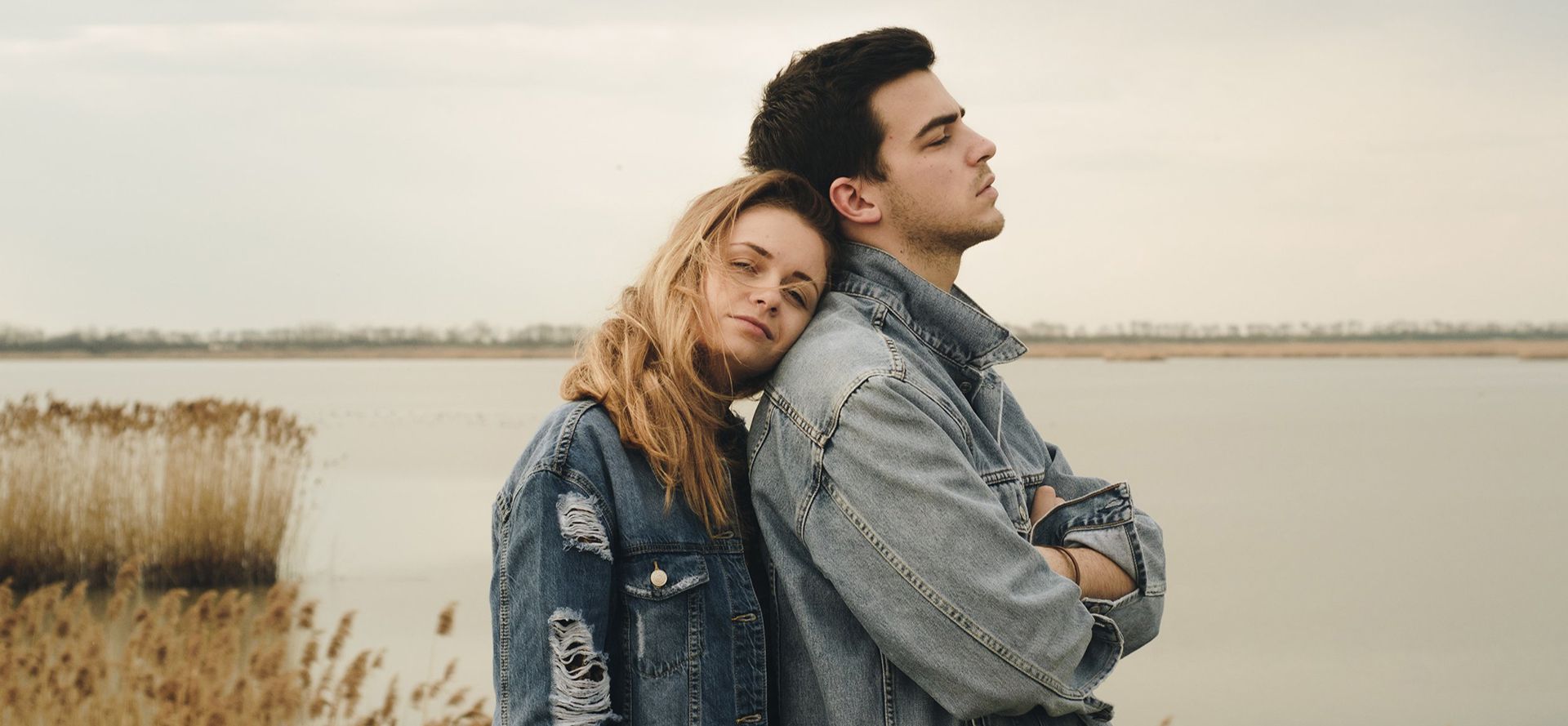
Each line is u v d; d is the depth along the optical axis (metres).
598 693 1.50
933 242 1.88
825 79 1.89
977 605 1.54
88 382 63.47
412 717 5.17
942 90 1.88
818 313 1.84
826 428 1.64
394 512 12.94
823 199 1.88
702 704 1.60
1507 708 6.09
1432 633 7.70
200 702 3.93
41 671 4.15
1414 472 17.92
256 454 10.02
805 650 1.72
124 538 8.68
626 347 1.71
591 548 1.54
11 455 8.52
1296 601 8.67
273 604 4.44
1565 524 12.59
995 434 1.86
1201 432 25.77
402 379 77.19
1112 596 1.72
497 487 15.44
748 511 1.81
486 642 7.03
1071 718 1.68
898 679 1.65
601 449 1.63
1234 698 6.30
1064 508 1.79
